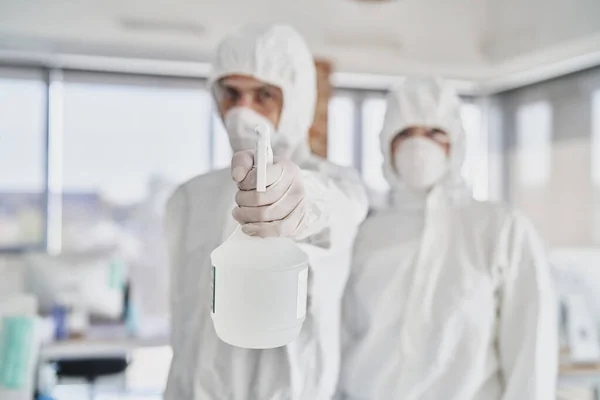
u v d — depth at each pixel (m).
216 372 0.98
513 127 5.25
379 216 1.44
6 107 4.48
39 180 4.57
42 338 2.46
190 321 1.03
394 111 1.38
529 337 1.22
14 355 2.24
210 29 3.76
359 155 5.33
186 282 1.05
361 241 1.39
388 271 1.32
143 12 3.60
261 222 0.58
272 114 0.97
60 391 3.25
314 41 4.01
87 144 4.65
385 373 1.26
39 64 4.50
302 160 1.03
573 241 4.45
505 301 1.26
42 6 3.51
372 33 3.97
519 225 1.27
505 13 3.78
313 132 4.20
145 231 4.78
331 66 4.44
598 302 2.25
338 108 5.28
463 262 1.28
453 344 1.25
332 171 0.99
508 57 4.26
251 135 0.96
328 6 3.71
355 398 1.31
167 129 4.81
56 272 2.76
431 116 1.33
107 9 3.56
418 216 1.38
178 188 1.13
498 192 5.39
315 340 0.95
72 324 2.59
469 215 1.33
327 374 0.98
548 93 4.82
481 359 1.24
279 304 0.60
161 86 4.79
